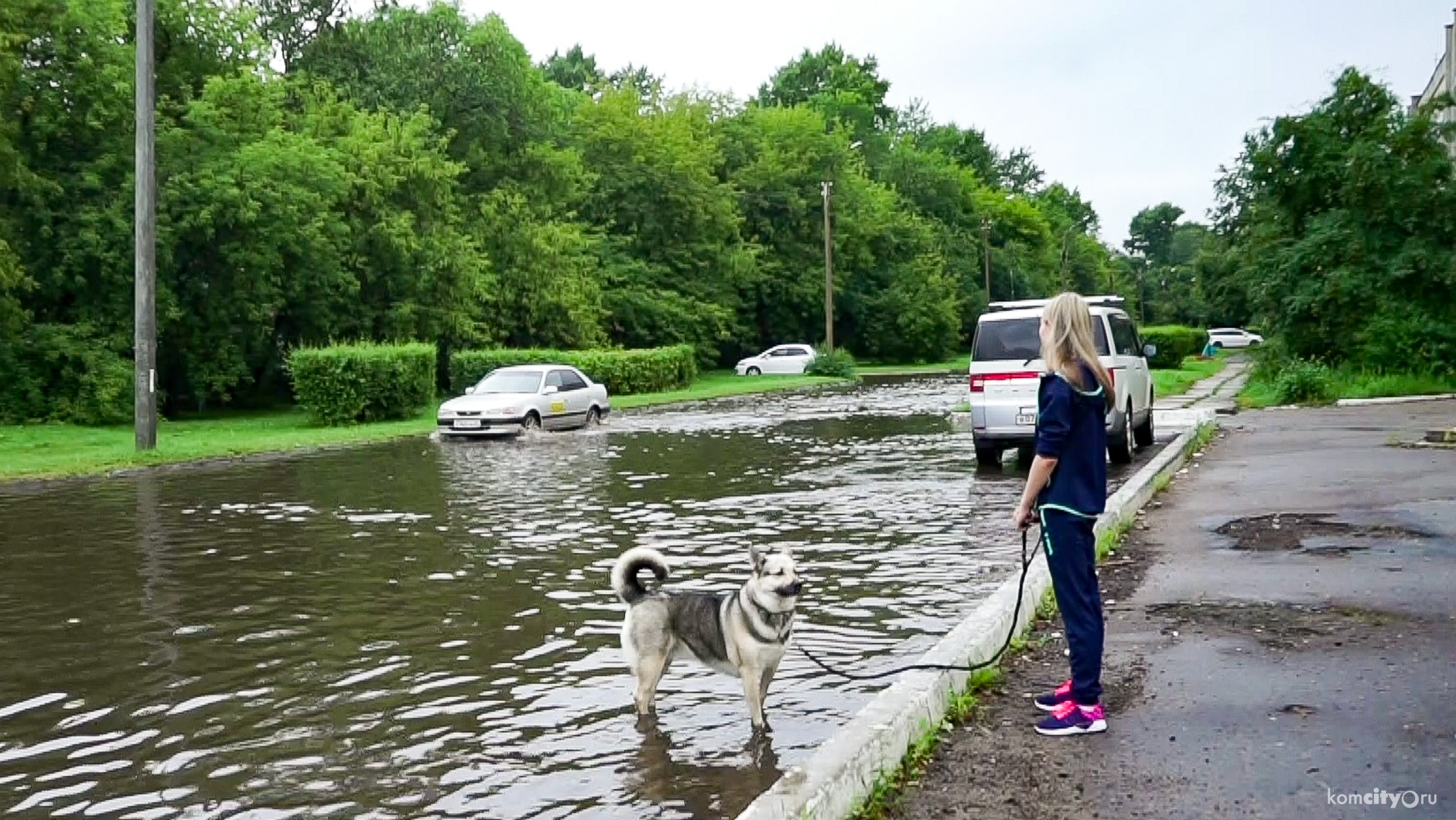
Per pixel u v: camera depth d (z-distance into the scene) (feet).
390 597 29.60
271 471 59.93
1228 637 21.02
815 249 216.74
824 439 73.87
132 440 74.74
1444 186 85.81
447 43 152.05
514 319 138.72
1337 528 31.09
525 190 150.51
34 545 38.09
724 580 30.86
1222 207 104.01
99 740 19.26
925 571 31.30
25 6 88.94
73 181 94.32
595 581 31.24
